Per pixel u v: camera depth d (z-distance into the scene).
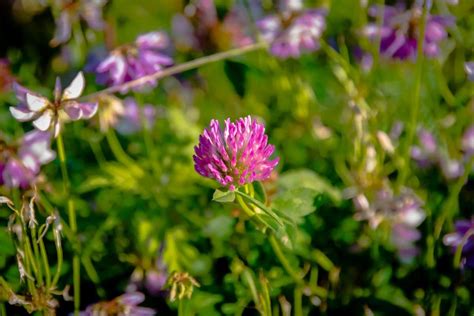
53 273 0.46
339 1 0.57
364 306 0.44
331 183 0.49
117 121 0.50
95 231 0.48
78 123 0.52
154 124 0.53
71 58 0.58
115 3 0.58
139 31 0.61
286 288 0.44
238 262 0.44
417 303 0.44
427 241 0.44
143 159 0.51
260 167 0.37
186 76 0.57
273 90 0.56
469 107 0.49
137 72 0.46
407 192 0.45
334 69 0.52
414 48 0.46
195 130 0.53
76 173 0.51
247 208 0.38
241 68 0.54
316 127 0.52
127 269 0.46
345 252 0.46
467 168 0.43
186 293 0.39
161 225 0.47
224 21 0.58
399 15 0.46
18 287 0.44
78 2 0.51
